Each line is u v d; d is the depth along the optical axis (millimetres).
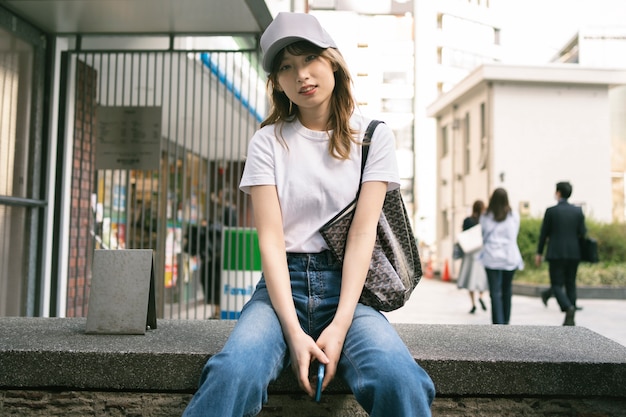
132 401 1934
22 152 5254
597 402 1918
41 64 5445
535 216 18594
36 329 2373
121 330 2246
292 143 1999
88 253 6215
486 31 49969
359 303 1927
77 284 5949
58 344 2027
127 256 2342
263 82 8961
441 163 23531
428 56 47656
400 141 47625
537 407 1925
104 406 1941
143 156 5824
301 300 1894
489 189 18672
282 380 1872
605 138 18969
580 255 7152
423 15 47656
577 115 18953
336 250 1913
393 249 2000
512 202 18672
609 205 18891
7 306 5059
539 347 2104
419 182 46750
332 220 1915
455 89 20828
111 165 5852
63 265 5656
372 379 1557
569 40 28812
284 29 1937
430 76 47688
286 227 1977
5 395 1947
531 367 1883
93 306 2277
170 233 9047
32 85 5379
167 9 4898
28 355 1927
